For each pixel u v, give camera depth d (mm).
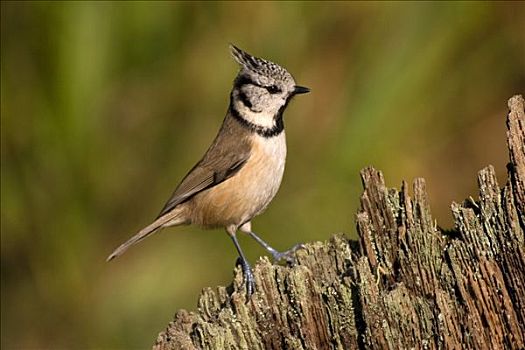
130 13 11602
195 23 11859
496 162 12617
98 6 11555
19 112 11656
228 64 11789
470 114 12641
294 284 7047
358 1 11930
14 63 11625
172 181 11742
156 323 11656
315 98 11867
